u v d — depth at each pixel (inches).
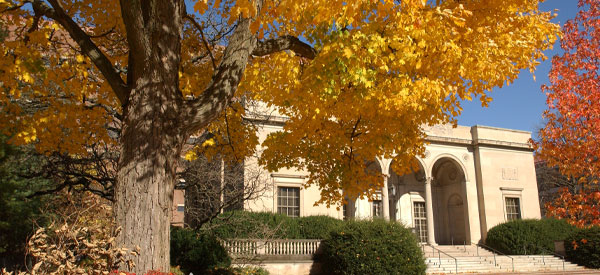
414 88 261.4
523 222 1143.0
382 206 1068.5
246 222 705.0
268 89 287.7
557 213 345.7
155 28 237.3
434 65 269.0
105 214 320.5
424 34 243.9
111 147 483.2
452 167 1304.1
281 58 278.7
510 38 274.7
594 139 314.3
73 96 309.4
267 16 213.3
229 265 561.6
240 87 309.0
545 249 1097.4
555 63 341.1
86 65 301.3
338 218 984.9
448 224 1301.7
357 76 255.0
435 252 1094.4
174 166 245.4
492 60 272.7
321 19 214.2
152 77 238.8
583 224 331.9
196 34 389.7
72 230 224.8
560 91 332.5
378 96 267.1
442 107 309.9
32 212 437.7
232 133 395.5
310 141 382.0
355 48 249.6
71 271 204.1
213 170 585.6
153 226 224.8
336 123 362.9
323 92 264.2
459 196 1277.1
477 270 958.4
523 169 1315.2
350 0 192.1
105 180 434.9
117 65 411.2
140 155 230.1
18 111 278.7
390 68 284.0
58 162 428.8
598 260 998.4
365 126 361.7
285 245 783.7
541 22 283.7
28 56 253.8
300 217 871.1
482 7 269.0
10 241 426.0
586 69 328.5
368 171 396.8
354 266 698.2
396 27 263.0
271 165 399.9
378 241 709.9
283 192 960.3
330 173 398.6
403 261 696.4
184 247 531.5
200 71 356.5
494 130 1299.2
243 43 271.6
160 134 236.1
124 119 241.0
